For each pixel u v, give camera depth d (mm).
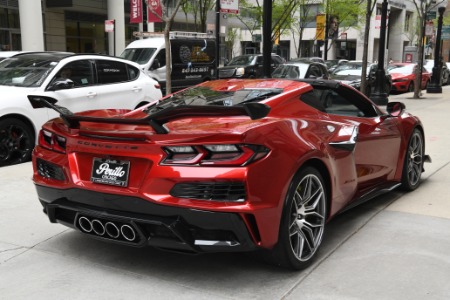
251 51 48438
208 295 3344
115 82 9109
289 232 3518
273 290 3410
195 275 3646
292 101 4219
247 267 3775
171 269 3748
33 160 4062
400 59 57562
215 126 3436
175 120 3631
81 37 30547
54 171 3842
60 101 7902
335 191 4078
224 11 12531
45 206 4012
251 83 4730
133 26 33938
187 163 3215
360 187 4938
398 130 5477
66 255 4023
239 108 3258
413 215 5035
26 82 7898
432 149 8602
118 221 3375
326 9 31047
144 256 3994
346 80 18891
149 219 3258
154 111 4523
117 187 3428
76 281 3564
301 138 3637
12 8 25500
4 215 5012
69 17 29453
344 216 5012
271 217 3309
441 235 4461
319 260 3908
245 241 3234
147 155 3322
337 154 4047
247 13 34188
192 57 16766
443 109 15172
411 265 3807
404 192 5934
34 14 22438
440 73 22672
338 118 4570
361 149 4738
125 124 3455
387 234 4484
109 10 27031
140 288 3449
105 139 3533
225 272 3693
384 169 5277
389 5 52812
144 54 15609
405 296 3316
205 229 3219
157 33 18297
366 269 3738
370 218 4945
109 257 3980
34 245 4238
